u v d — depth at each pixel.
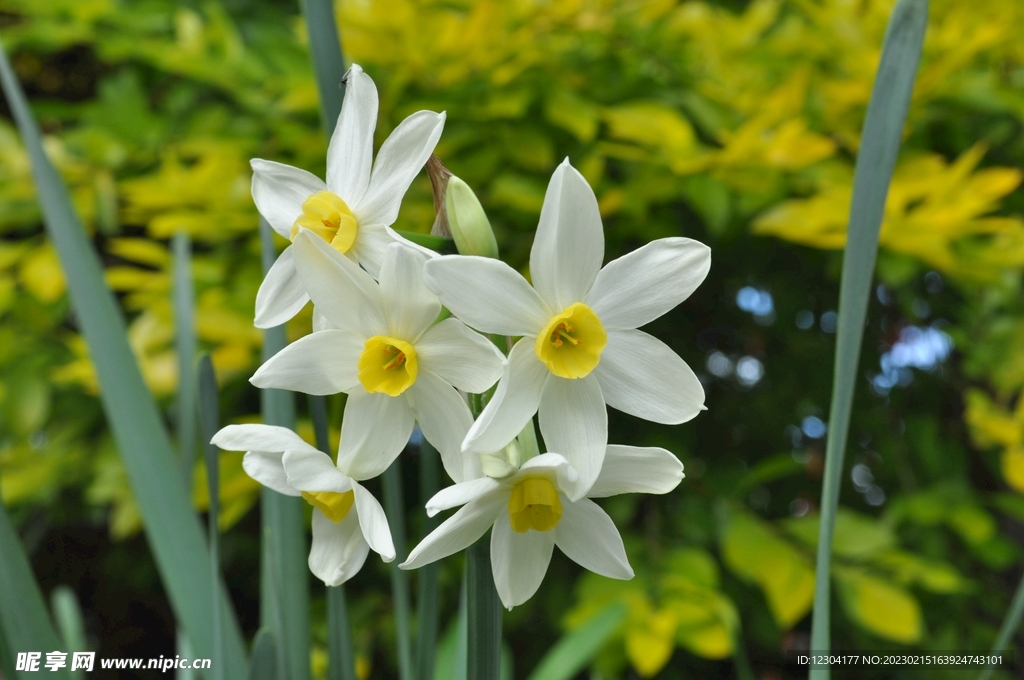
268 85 0.53
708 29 0.56
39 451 0.58
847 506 0.69
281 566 0.27
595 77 0.55
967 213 0.43
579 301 0.24
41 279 0.49
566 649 0.35
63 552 0.91
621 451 0.24
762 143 0.44
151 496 0.27
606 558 0.25
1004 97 0.53
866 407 0.65
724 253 0.61
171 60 0.52
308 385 0.24
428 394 0.24
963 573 0.63
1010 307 0.57
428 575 0.27
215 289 0.49
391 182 0.25
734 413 0.68
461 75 0.48
